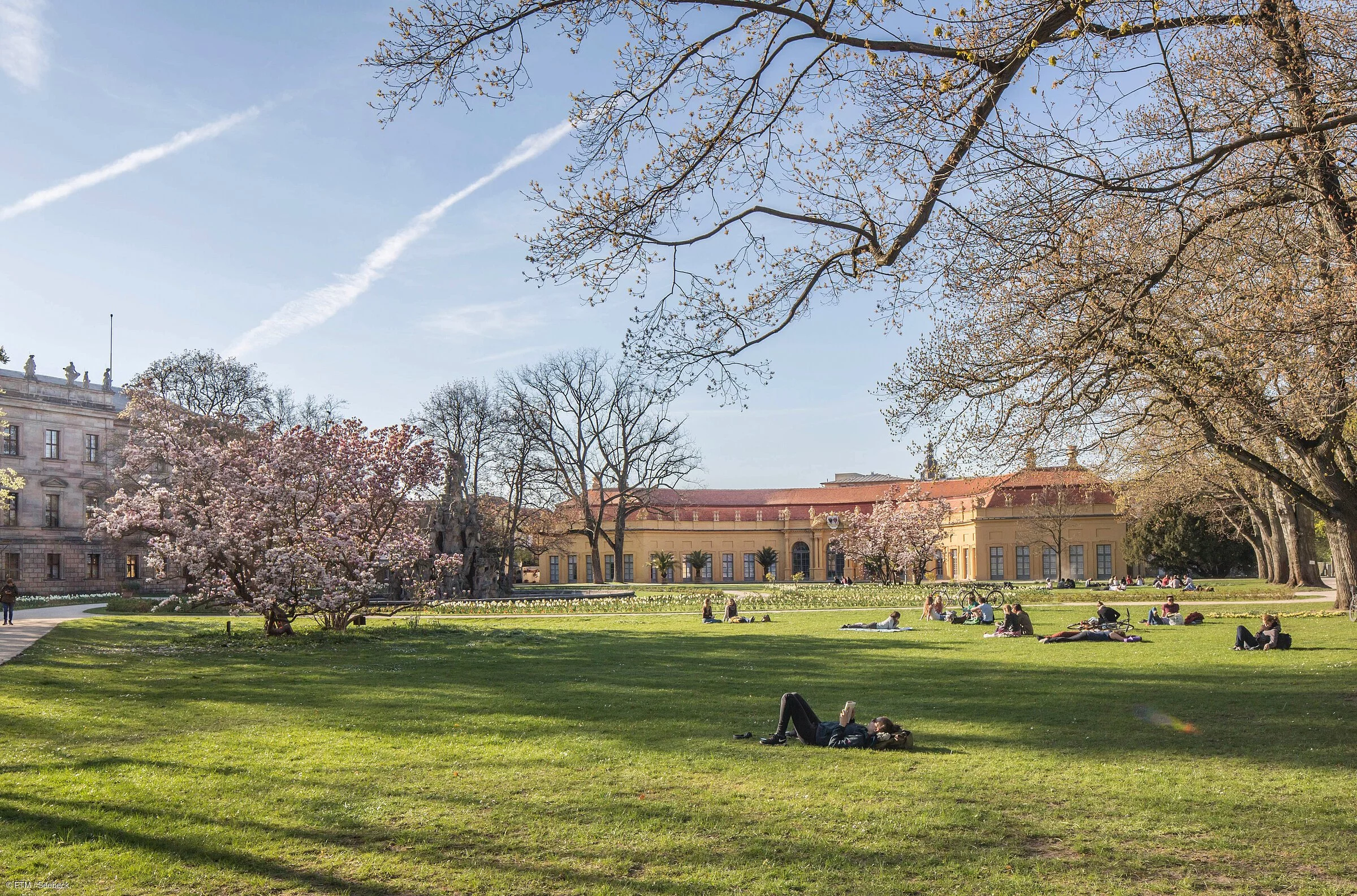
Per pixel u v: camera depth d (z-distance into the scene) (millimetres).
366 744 11102
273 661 21969
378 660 22188
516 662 21406
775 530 101062
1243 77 13062
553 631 31828
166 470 56719
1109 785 8758
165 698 15312
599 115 11359
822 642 25844
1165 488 48000
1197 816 7719
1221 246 13984
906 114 11156
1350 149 12562
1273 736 10891
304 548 29328
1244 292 13781
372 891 6238
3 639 27000
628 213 11648
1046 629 29781
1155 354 14109
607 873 6547
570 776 9375
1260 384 15227
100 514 31344
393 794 8664
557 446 72250
